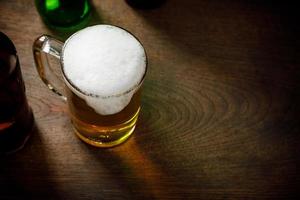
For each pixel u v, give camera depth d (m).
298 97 0.61
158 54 0.61
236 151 0.57
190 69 0.61
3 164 0.55
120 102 0.48
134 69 0.48
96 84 0.47
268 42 0.64
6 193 0.53
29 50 0.60
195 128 0.58
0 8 0.62
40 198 0.53
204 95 0.60
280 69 0.62
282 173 0.57
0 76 0.48
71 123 0.57
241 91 0.60
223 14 0.65
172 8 0.64
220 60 0.62
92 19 0.63
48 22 0.62
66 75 0.48
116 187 0.55
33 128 0.57
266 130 0.59
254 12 0.65
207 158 0.57
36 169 0.55
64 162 0.55
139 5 0.64
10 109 0.51
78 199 0.54
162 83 0.60
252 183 0.56
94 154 0.56
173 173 0.56
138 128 0.58
